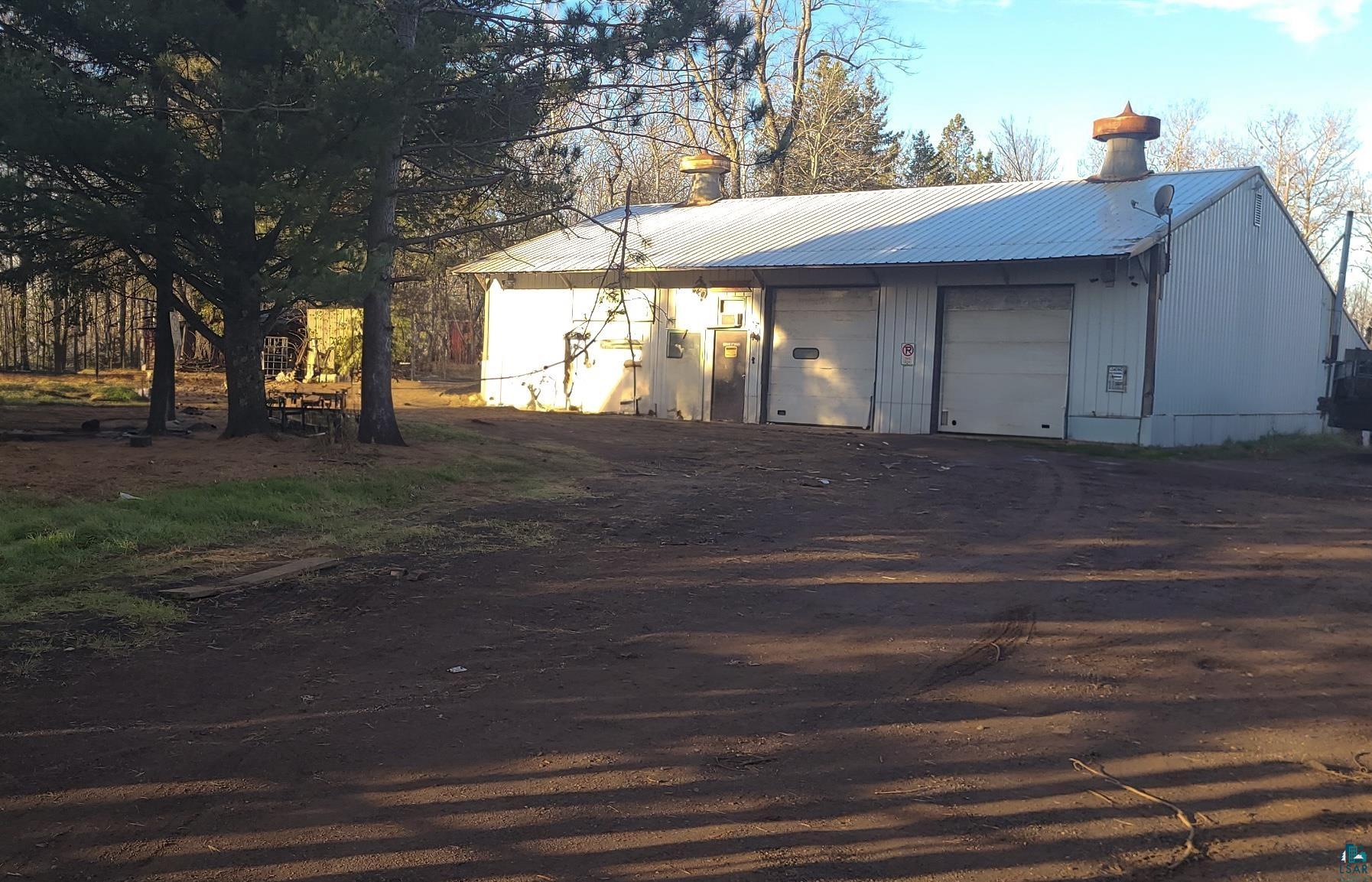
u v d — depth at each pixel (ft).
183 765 15.60
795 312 78.33
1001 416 70.54
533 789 14.99
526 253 91.81
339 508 34.60
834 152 140.87
